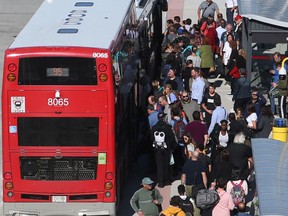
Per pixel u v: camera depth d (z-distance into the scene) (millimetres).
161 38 82938
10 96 49500
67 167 50375
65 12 56250
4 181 50594
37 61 48938
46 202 50656
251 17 67438
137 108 63219
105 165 50250
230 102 74125
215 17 93750
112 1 59344
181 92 63500
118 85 52000
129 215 54125
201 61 76688
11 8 105188
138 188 58156
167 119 58906
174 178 59000
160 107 59250
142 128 62188
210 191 47719
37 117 49656
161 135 56312
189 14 99875
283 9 69750
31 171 50406
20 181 50500
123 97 54906
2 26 97938
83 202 50719
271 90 67438
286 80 65625
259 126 58875
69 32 51594
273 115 63094
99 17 55250
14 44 49875
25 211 50875
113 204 50719
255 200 46875
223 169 51719
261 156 40594
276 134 48969
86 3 58562
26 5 106625
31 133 50000
